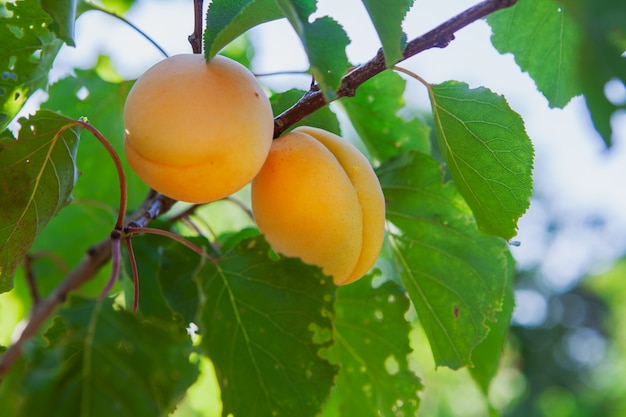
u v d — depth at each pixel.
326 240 0.38
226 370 0.36
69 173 0.41
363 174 0.39
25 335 0.45
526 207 0.42
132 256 0.39
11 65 0.43
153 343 0.33
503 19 0.46
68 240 0.57
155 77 0.36
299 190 0.38
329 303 0.37
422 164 0.47
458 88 0.41
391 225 0.47
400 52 0.34
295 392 0.37
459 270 0.46
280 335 0.37
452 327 0.46
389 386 0.48
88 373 0.32
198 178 0.36
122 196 0.39
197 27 0.40
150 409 0.32
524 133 0.41
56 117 0.38
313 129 0.40
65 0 0.37
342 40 0.35
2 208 0.40
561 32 0.45
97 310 0.33
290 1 0.34
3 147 0.38
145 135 0.36
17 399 0.32
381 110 0.51
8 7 0.42
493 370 0.50
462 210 0.46
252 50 0.60
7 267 0.42
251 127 0.36
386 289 0.47
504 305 0.50
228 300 0.37
